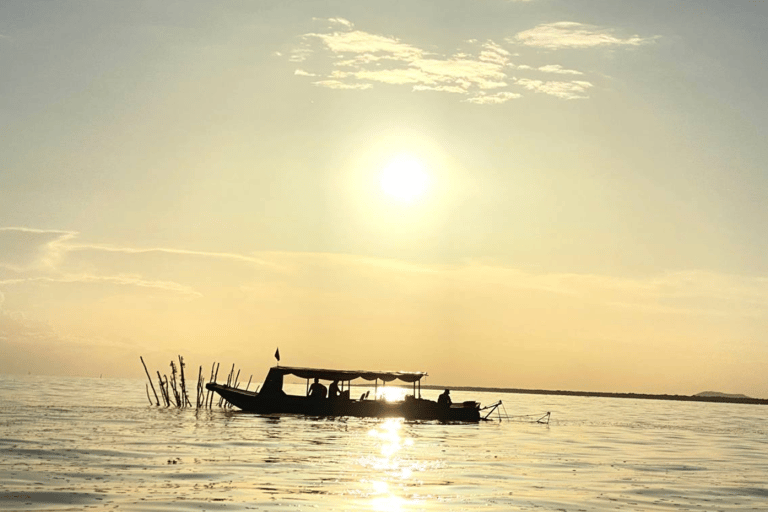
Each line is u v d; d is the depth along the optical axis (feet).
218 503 109.91
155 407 317.63
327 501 113.80
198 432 207.31
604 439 246.68
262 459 154.61
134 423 232.53
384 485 128.77
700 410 653.30
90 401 369.71
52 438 182.09
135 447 168.04
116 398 417.08
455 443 204.13
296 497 115.85
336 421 264.11
